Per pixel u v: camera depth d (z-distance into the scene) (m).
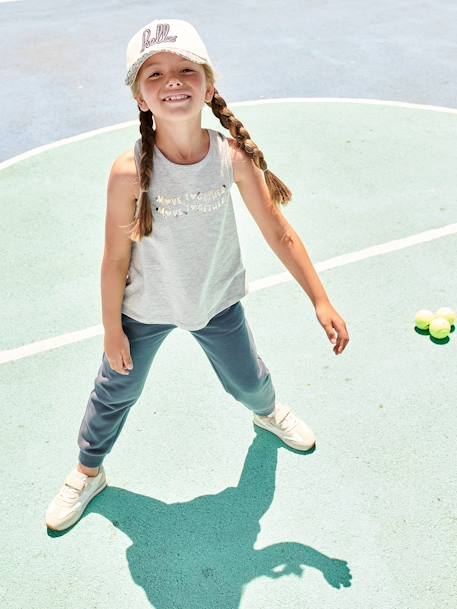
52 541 3.06
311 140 6.52
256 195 2.50
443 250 4.88
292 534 3.05
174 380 3.86
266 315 4.32
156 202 2.29
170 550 3.02
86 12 11.10
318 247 4.97
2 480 3.34
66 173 6.19
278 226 2.59
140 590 2.87
